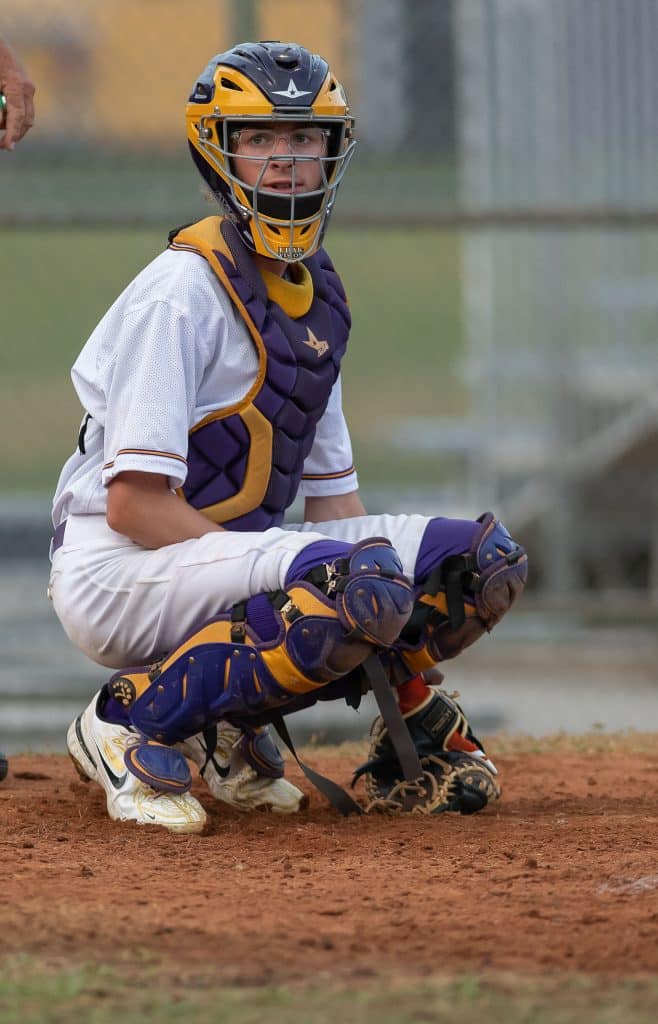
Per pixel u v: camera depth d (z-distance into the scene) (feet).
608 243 125.29
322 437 42.70
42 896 30.40
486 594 37.83
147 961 26.58
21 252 304.91
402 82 126.93
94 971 26.03
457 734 40.73
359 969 26.30
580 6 120.67
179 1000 24.72
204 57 138.72
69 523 39.63
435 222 88.79
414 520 39.27
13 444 226.38
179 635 37.42
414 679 40.14
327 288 40.06
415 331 288.71
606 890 31.14
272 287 38.55
